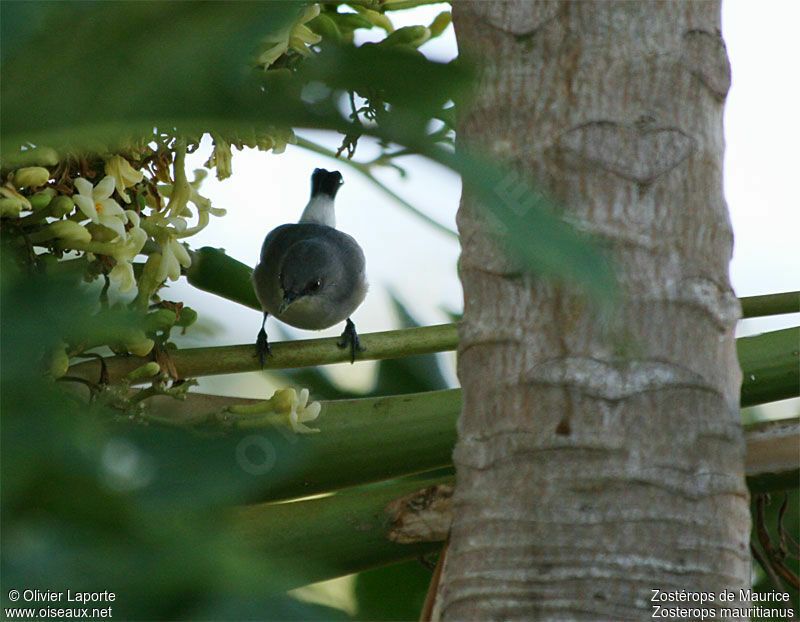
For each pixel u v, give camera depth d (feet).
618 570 14.05
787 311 23.80
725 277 15.33
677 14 15.28
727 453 14.74
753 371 22.40
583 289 6.29
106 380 16.99
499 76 15.25
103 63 6.52
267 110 6.49
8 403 5.87
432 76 6.31
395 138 6.29
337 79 6.39
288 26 6.91
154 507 5.93
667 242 14.83
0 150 6.77
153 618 5.47
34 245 16.75
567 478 14.38
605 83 14.99
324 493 22.41
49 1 6.26
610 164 14.82
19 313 6.24
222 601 5.57
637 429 14.42
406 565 25.57
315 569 7.38
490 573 14.49
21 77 6.44
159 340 18.84
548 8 15.17
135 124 6.70
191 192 19.74
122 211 17.21
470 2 15.60
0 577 5.29
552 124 14.97
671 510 14.25
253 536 19.81
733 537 14.56
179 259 19.67
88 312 6.50
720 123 15.75
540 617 14.07
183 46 6.53
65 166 17.16
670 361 14.60
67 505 5.67
